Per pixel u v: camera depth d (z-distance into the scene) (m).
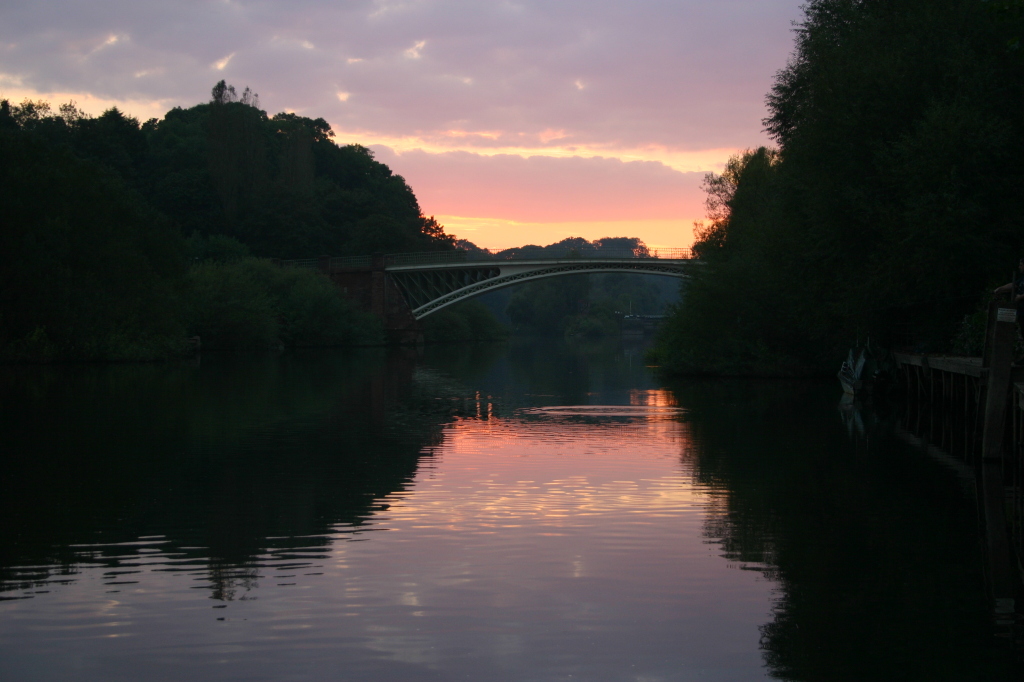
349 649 8.41
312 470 17.77
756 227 48.47
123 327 59.50
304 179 137.25
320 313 92.75
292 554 11.49
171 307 64.12
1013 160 27.67
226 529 12.80
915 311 33.78
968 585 10.28
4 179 54.03
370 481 16.55
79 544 12.01
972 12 28.77
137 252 60.12
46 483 16.27
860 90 30.05
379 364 62.50
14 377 43.72
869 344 36.16
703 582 10.39
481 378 47.91
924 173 27.30
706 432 24.12
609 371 55.78
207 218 121.75
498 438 22.84
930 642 8.62
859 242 31.05
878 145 29.42
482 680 7.77
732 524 13.14
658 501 14.81
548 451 20.45
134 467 18.06
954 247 27.00
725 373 49.19
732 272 48.00
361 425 25.52
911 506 14.44
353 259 110.69
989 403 18.09
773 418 27.66
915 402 32.31
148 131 161.25
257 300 82.62
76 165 58.75
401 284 108.81
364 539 12.22
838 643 8.58
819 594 9.95
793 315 44.28
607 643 8.57
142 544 12.00
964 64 28.14
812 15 39.72
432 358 74.31
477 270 107.19
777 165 44.66
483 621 9.11
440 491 15.62
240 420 26.45
